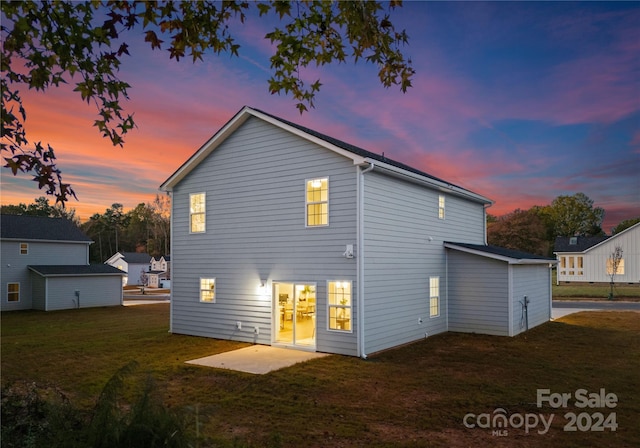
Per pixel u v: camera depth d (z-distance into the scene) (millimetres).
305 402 7492
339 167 11766
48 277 25594
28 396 4863
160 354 11688
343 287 11586
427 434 6035
